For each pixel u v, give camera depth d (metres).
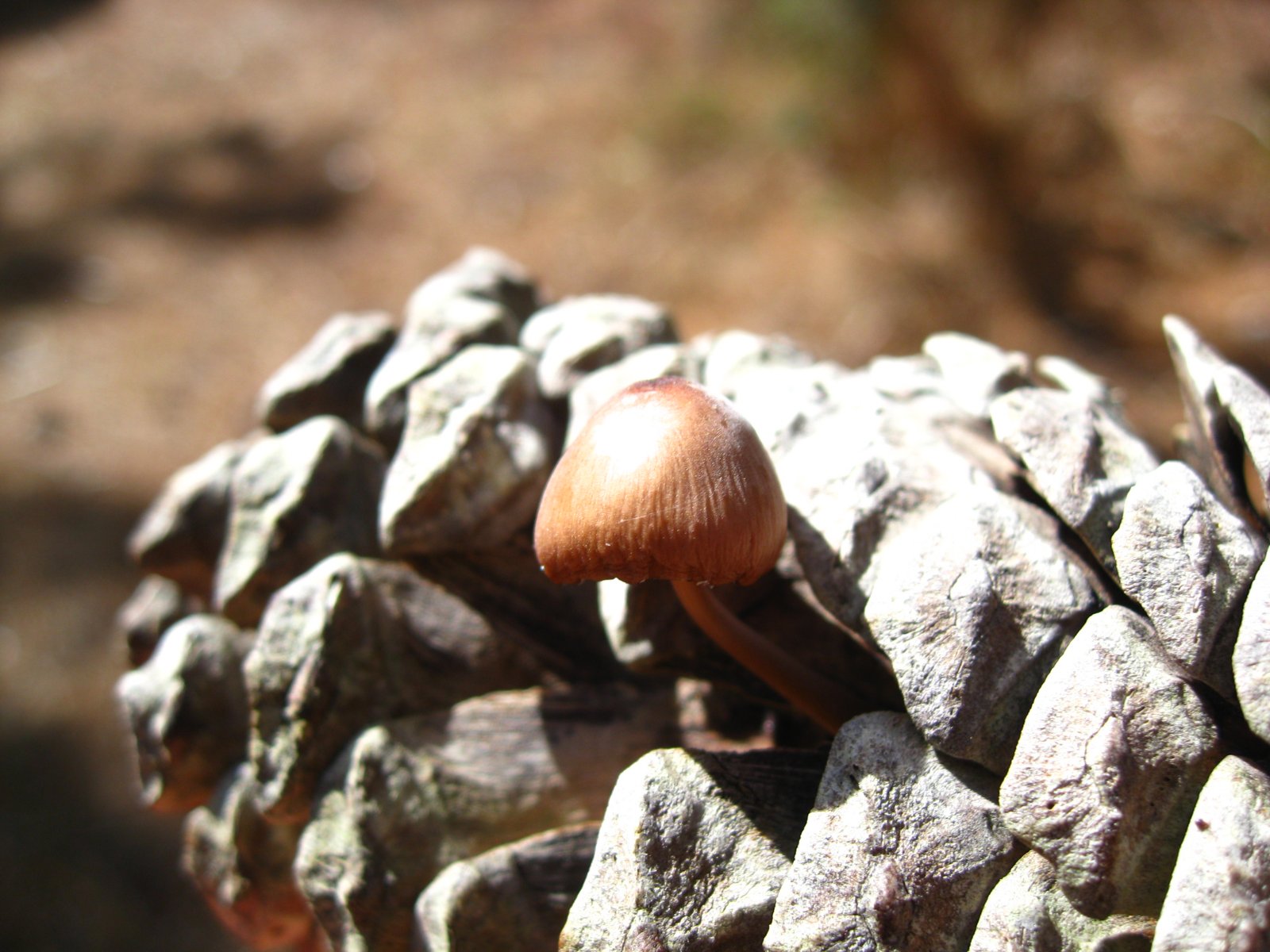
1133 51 0.35
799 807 0.08
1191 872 0.06
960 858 0.07
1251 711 0.06
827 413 0.09
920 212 0.32
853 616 0.08
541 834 0.09
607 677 0.10
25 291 0.38
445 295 0.11
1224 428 0.08
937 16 0.30
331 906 0.09
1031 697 0.07
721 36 0.40
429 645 0.09
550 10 0.50
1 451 0.31
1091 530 0.07
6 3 0.59
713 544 0.07
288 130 0.45
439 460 0.09
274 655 0.09
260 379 0.33
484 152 0.41
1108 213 0.31
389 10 0.53
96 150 0.45
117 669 0.26
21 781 0.24
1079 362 0.28
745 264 0.33
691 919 0.07
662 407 0.07
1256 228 0.31
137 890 0.22
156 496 0.30
